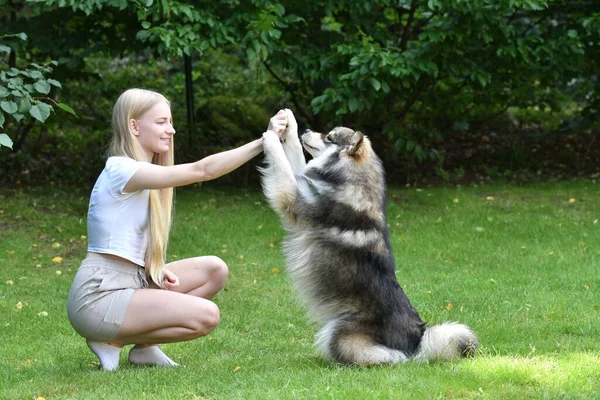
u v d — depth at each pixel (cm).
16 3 1028
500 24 930
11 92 531
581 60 1000
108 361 438
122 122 431
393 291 445
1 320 581
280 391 381
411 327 445
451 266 749
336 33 974
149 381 409
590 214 934
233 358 482
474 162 1166
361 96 904
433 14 961
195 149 1098
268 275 721
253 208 948
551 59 971
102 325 421
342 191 450
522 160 1168
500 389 378
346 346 430
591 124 1155
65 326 569
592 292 647
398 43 1012
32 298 639
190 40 848
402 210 948
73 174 1055
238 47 877
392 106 1060
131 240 425
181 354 499
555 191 1038
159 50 826
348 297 439
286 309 619
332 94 901
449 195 1015
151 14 854
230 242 823
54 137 1130
